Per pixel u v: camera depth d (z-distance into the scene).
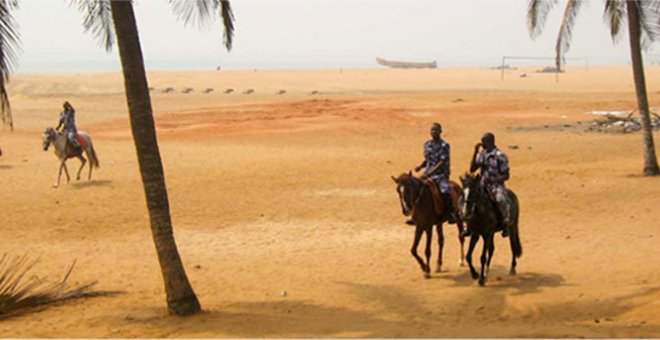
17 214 20.80
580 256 15.39
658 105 52.78
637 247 15.89
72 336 10.60
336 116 47.78
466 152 32.53
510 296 12.41
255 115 49.66
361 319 11.21
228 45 13.56
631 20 23.81
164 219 11.72
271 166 29.34
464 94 69.69
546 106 53.69
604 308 11.15
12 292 12.52
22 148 34.97
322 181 25.98
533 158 30.52
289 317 11.49
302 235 18.33
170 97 69.50
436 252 16.31
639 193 22.00
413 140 37.22
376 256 16.05
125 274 14.91
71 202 22.48
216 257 16.31
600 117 45.19
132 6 11.36
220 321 11.33
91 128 44.94
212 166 29.52
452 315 11.41
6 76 9.41
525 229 18.28
